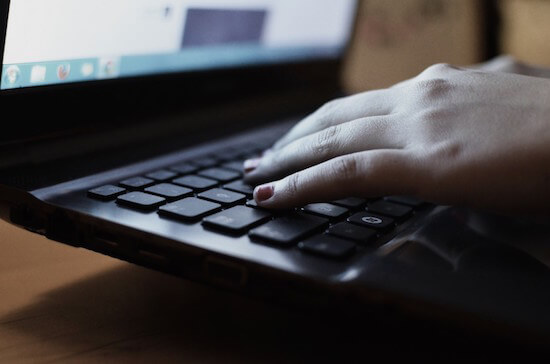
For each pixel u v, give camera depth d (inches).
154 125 23.1
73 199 16.0
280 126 28.7
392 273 12.8
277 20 29.6
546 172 15.2
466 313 11.5
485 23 46.8
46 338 14.2
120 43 21.2
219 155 22.8
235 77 27.8
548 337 11.0
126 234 14.5
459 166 15.6
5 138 17.5
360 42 46.9
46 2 18.3
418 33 47.0
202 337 14.6
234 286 13.3
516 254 14.6
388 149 16.6
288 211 16.4
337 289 12.3
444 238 15.6
